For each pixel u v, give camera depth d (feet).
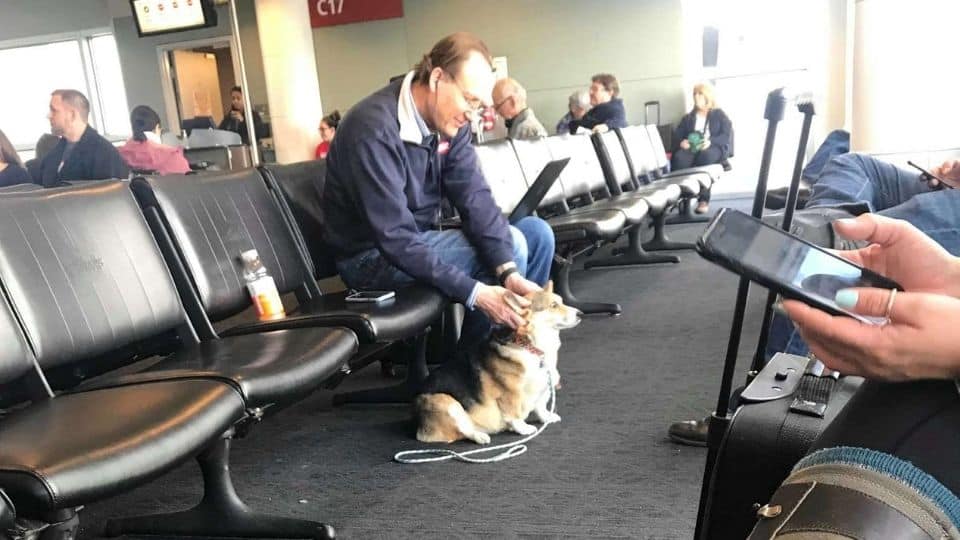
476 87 8.05
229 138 25.82
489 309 7.56
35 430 4.18
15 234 5.54
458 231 8.63
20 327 5.26
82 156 14.99
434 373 7.93
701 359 9.73
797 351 5.35
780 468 2.58
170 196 7.04
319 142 25.99
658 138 23.18
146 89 35.58
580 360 10.20
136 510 6.65
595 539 5.58
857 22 11.41
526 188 13.38
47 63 36.04
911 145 11.09
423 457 7.34
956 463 1.26
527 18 32.19
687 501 6.03
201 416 4.43
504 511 6.13
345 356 5.94
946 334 1.20
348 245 8.38
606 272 16.51
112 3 34.81
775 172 21.94
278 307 7.29
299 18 25.41
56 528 3.88
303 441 8.04
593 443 7.34
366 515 6.24
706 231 1.48
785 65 29.04
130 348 6.65
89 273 5.92
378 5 33.63
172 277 6.75
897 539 1.16
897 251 1.61
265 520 5.90
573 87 32.17
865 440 1.32
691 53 30.35
